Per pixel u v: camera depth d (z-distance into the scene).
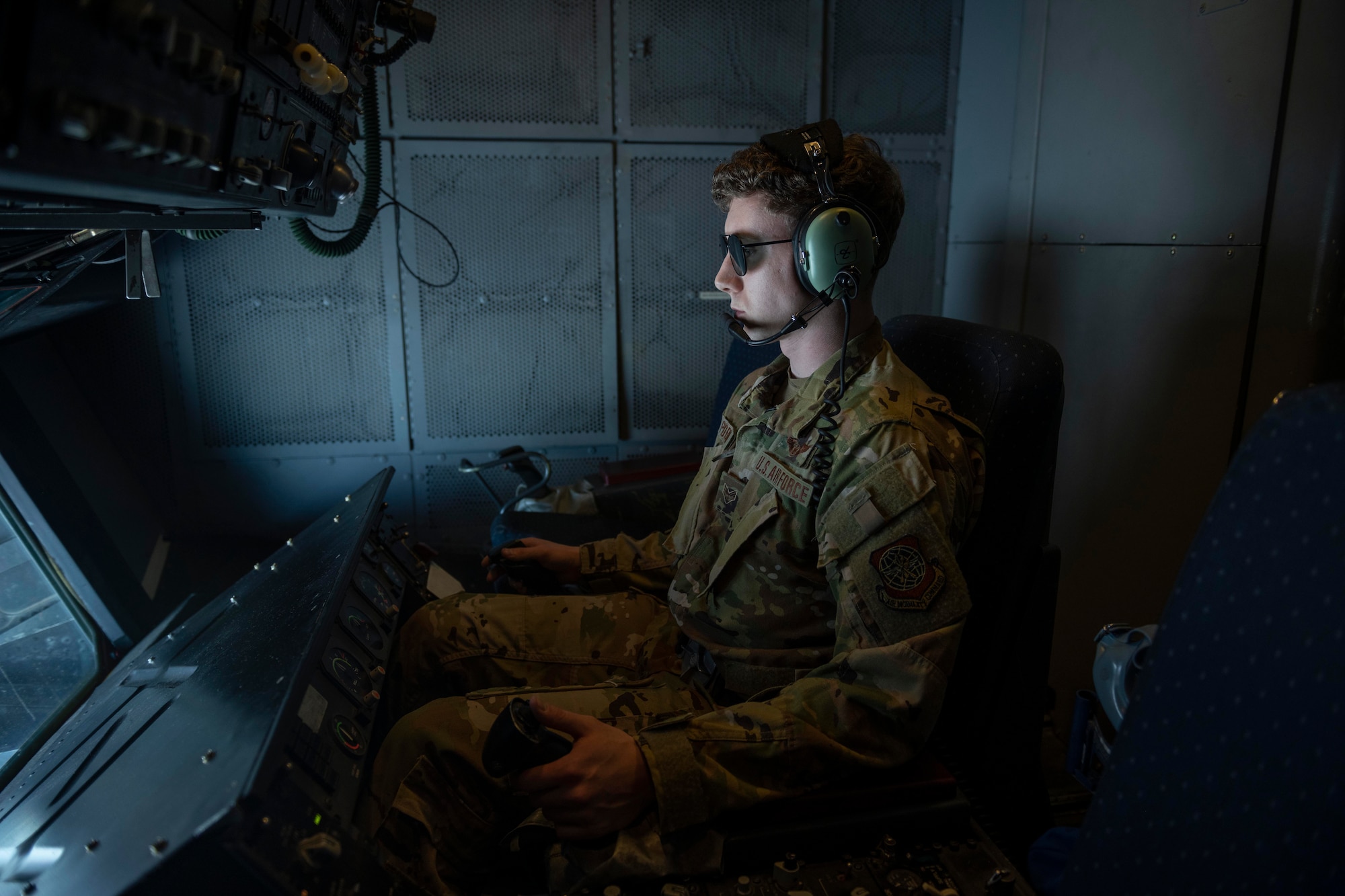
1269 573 0.48
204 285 2.29
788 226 1.08
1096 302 1.83
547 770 0.84
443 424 2.46
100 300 1.97
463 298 2.37
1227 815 0.49
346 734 0.83
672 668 1.25
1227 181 1.46
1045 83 1.99
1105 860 0.57
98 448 2.20
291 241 2.28
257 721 0.74
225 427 2.39
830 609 1.09
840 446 1.03
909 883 0.85
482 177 2.29
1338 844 0.42
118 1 0.52
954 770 1.12
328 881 0.66
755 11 2.26
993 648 1.17
